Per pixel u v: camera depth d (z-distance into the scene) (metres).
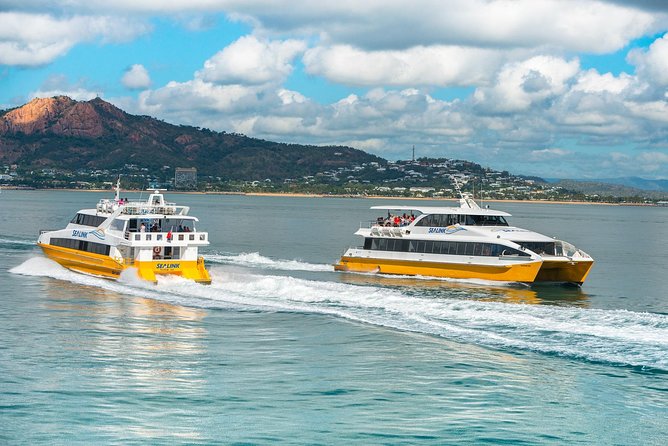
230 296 51.09
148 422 27.11
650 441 26.06
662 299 58.62
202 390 30.58
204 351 36.72
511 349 36.81
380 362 34.75
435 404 29.16
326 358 35.50
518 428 26.92
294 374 32.91
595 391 30.73
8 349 36.34
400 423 27.23
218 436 25.98
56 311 46.09
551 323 41.59
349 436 26.09
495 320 42.50
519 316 43.41
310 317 44.62
